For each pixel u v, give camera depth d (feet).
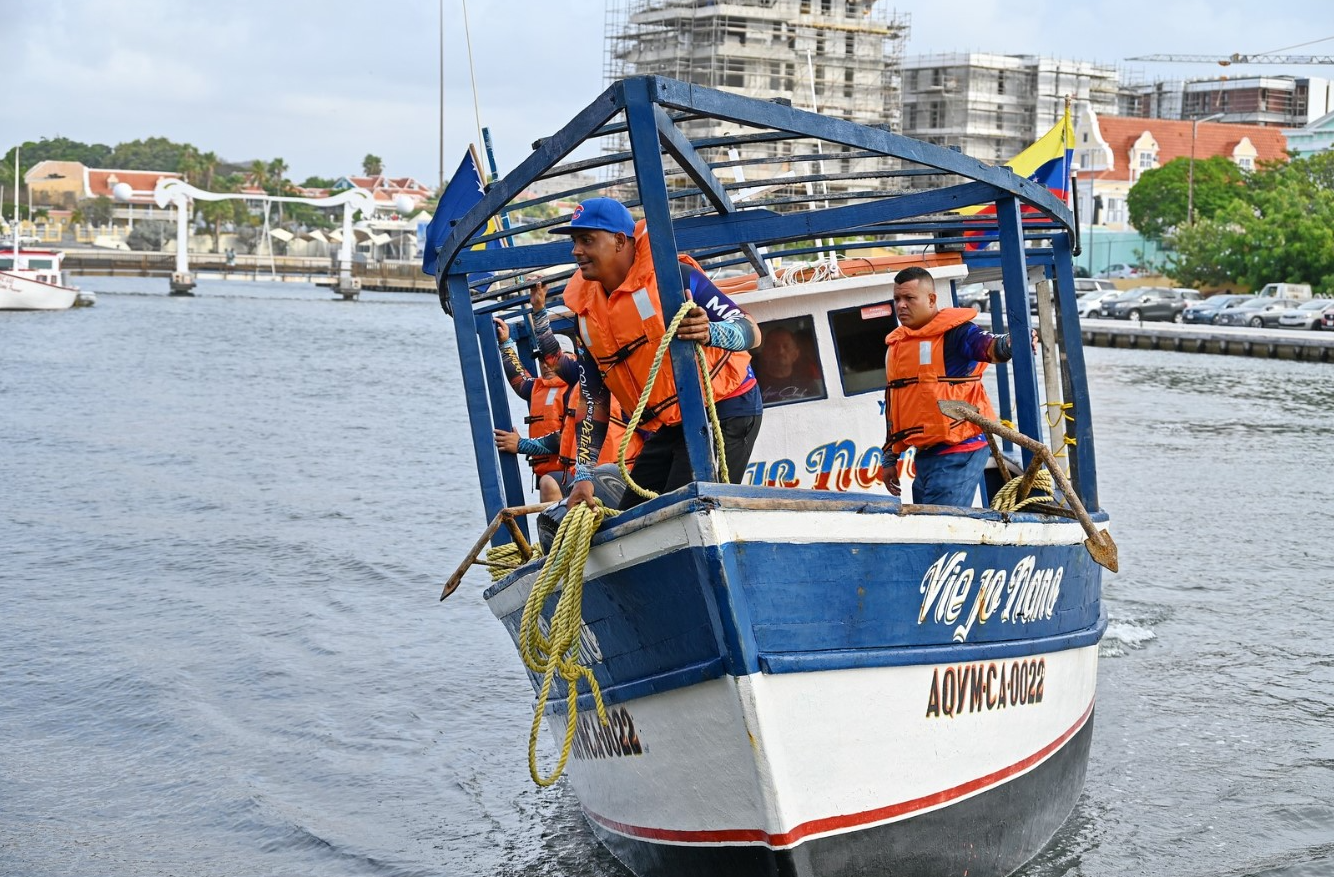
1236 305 195.31
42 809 27.07
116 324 209.36
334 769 29.45
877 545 17.88
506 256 22.41
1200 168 284.61
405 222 471.62
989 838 21.27
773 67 284.00
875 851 19.02
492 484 23.34
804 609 17.40
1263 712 32.40
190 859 24.94
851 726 18.22
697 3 282.56
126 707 33.01
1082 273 280.72
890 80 298.56
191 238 568.00
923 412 22.75
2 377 120.57
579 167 19.63
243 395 110.22
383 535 53.57
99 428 86.33
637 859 21.70
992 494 28.09
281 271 465.88
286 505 59.57
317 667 36.55
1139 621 40.57
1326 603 42.78
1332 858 23.97
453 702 34.01
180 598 43.32
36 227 520.42
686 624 17.54
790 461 27.89
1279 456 77.77
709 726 17.89
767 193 33.99
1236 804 26.58
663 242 16.48
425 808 27.40
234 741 30.94
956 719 19.83
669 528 16.83
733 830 18.51
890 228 24.80
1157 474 70.03
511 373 31.76
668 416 18.79
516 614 22.13
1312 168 249.96
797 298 27.30
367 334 203.31
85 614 41.19
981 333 22.29
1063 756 24.04
